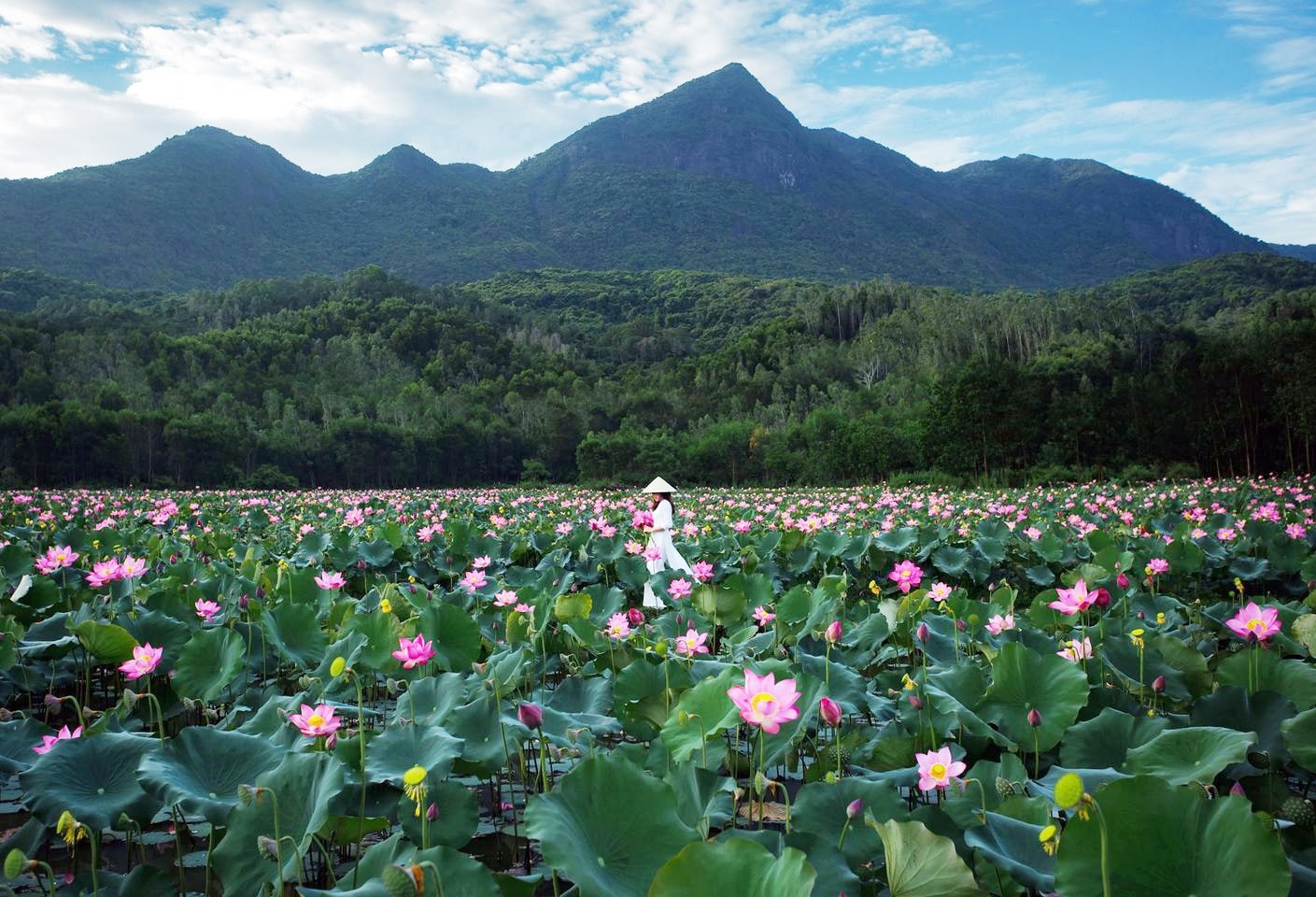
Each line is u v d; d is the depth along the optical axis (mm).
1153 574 9547
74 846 3064
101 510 21484
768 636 6121
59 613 6672
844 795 3219
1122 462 51688
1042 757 4191
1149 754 3451
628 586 10961
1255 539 11930
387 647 5211
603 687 4812
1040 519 17141
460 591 7891
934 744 4125
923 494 33406
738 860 2225
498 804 4488
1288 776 4195
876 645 6074
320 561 12406
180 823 4109
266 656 6188
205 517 19172
